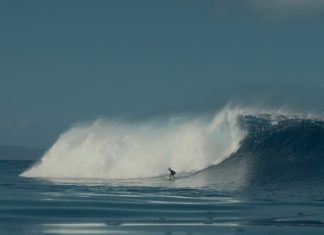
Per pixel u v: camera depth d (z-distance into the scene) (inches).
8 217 3838.6
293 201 4832.7
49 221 3693.4
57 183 6993.1
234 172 7357.3
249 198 5059.1
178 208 4325.8
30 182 7204.7
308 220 3750.0
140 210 4210.1
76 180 7618.1
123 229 3417.8
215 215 3976.4
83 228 3449.8
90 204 4525.1
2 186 6451.8
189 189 5989.2
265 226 3521.2
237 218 3841.0
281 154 7657.5
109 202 4672.7
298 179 6624.0
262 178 6801.2
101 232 3312.0
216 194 5452.8
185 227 3486.7
